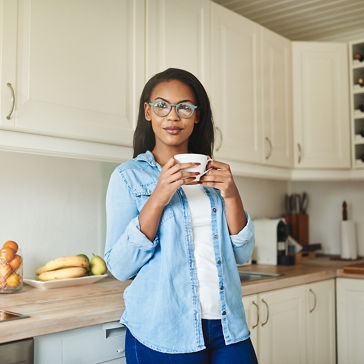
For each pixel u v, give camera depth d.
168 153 1.42
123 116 1.96
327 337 2.64
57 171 2.20
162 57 2.13
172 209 1.31
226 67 2.51
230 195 1.33
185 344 1.25
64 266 1.99
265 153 2.78
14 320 1.32
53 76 1.71
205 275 1.31
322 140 3.10
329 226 3.63
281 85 2.97
